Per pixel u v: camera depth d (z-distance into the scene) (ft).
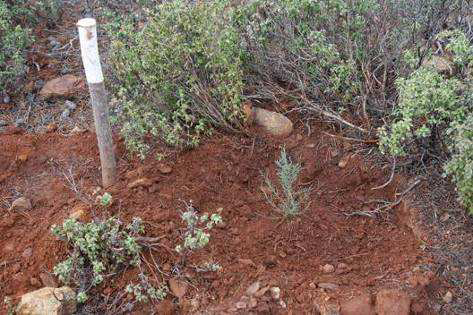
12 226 5.93
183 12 6.48
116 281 5.41
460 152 5.09
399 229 5.96
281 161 6.30
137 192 5.98
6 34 7.77
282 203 6.06
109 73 7.15
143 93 6.68
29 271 5.51
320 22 7.09
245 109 6.78
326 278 5.46
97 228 5.38
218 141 6.62
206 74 6.69
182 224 5.75
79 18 8.87
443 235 5.71
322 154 6.64
